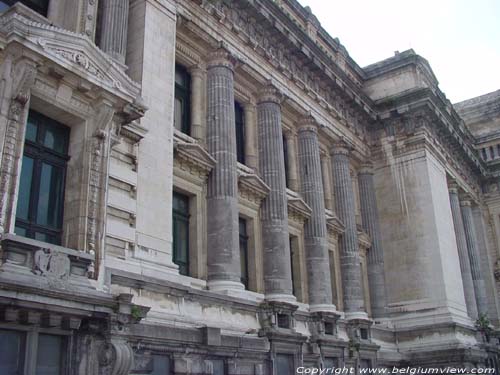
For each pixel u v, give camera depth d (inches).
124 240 789.2
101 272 692.7
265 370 971.9
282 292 1115.3
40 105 693.9
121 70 776.9
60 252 625.0
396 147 1704.0
